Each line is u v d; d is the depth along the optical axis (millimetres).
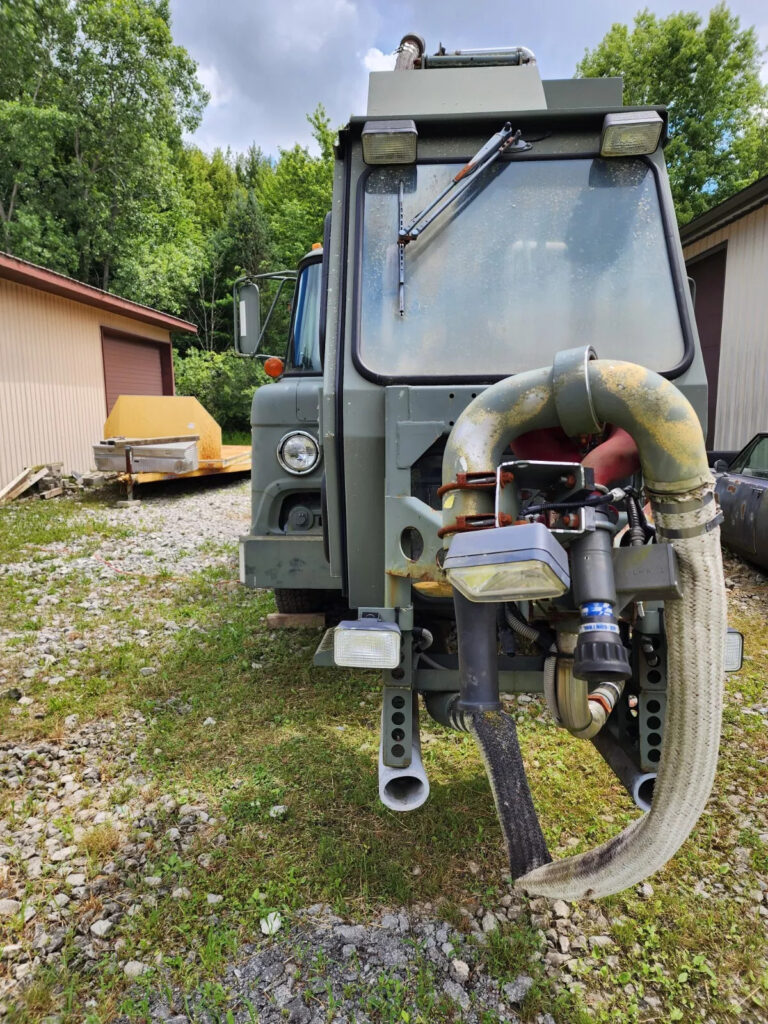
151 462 9984
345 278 2639
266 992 2023
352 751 3344
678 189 23312
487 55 3902
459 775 3129
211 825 2799
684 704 1548
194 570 6660
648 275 2557
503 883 2465
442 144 2691
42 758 3305
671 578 1516
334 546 2648
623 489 1750
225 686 4090
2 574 6426
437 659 2699
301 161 31000
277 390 3928
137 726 3645
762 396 9258
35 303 11547
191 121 28438
